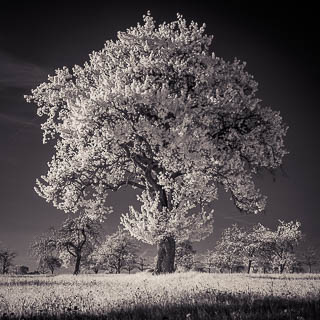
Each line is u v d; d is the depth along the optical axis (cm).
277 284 1512
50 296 1166
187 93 2931
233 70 2989
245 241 10131
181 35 3067
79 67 3288
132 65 2962
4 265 10256
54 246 6844
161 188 2958
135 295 1061
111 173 3153
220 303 848
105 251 9881
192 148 2600
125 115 2711
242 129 2847
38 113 3192
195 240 2872
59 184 2994
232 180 2855
